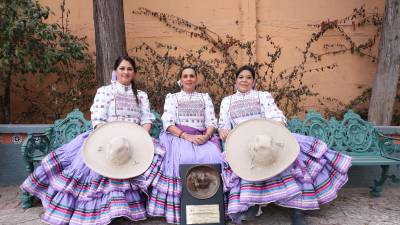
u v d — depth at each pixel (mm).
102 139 2984
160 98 4809
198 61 5090
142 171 2930
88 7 5070
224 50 5102
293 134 3234
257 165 2832
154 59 5109
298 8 5172
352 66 5195
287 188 2787
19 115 5078
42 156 3418
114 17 4324
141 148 3018
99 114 3172
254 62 5055
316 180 3014
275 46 5172
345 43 5191
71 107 4957
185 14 5137
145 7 5125
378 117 4621
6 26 4195
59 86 5070
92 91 5055
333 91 5191
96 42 4430
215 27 5145
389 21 4539
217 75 5016
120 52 4375
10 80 4773
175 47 5129
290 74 5180
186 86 3432
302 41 5180
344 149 3729
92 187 2857
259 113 3367
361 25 5180
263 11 5172
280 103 5117
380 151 3725
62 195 2865
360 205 3473
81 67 5047
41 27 4242
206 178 2945
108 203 2805
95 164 2883
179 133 3256
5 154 4043
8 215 3154
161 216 2953
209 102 3508
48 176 3002
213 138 3371
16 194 3738
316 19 5180
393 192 3883
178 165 3016
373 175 4059
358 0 5164
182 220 2814
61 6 4906
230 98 3506
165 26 5141
